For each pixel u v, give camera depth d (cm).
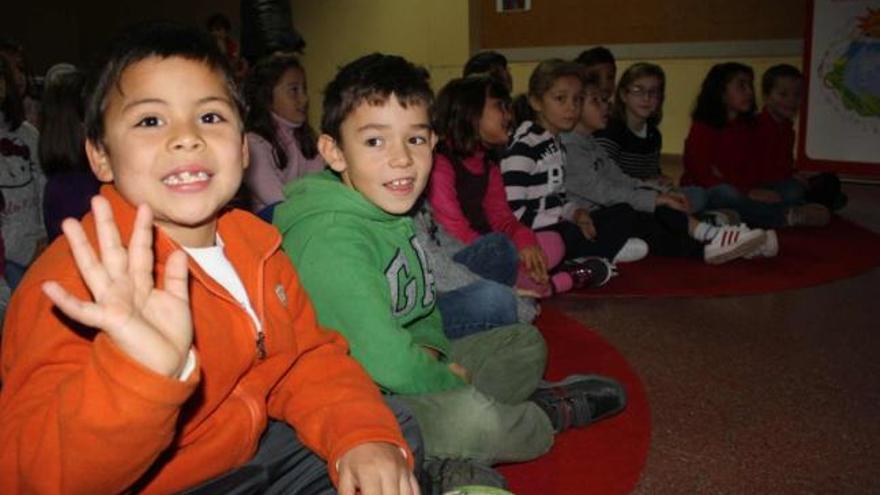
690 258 290
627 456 145
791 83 356
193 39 88
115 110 85
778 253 299
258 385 98
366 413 97
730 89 344
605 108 296
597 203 289
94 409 64
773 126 361
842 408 166
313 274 125
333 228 128
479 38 589
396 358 123
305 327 108
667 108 539
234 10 683
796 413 164
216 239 99
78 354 75
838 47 449
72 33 786
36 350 74
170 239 88
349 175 138
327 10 628
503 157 250
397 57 141
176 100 84
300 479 96
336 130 137
